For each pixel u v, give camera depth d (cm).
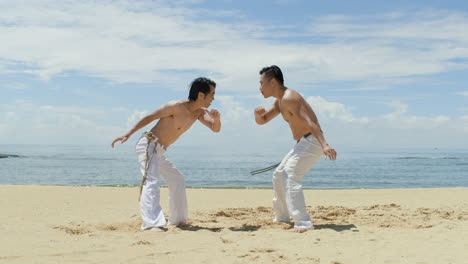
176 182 586
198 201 980
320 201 977
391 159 6456
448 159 6475
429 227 572
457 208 798
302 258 398
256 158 6462
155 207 553
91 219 660
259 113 616
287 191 556
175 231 530
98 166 3756
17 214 714
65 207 822
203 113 602
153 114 572
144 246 448
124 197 1029
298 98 561
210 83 578
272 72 577
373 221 627
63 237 495
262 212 763
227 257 402
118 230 554
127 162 4597
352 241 475
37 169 3250
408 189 1316
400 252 425
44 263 378
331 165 4409
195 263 381
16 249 431
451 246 449
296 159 558
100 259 393
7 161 4584
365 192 1214
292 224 600
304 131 570
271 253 419
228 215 717
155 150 571
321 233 518
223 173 2966
